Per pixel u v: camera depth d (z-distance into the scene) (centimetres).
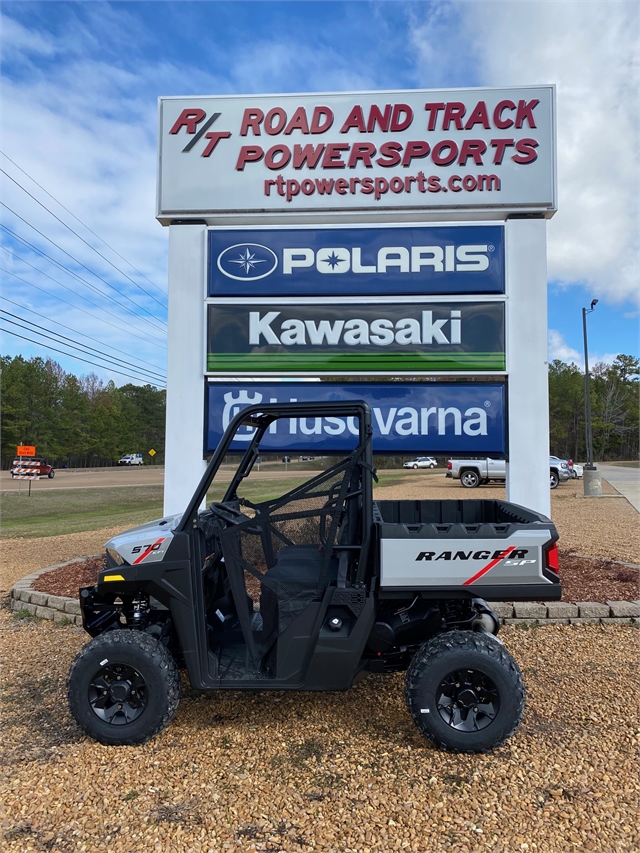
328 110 601
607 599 521
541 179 585
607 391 6894
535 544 303
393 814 244
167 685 303
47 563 786
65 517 1544
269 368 601
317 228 602
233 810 249
